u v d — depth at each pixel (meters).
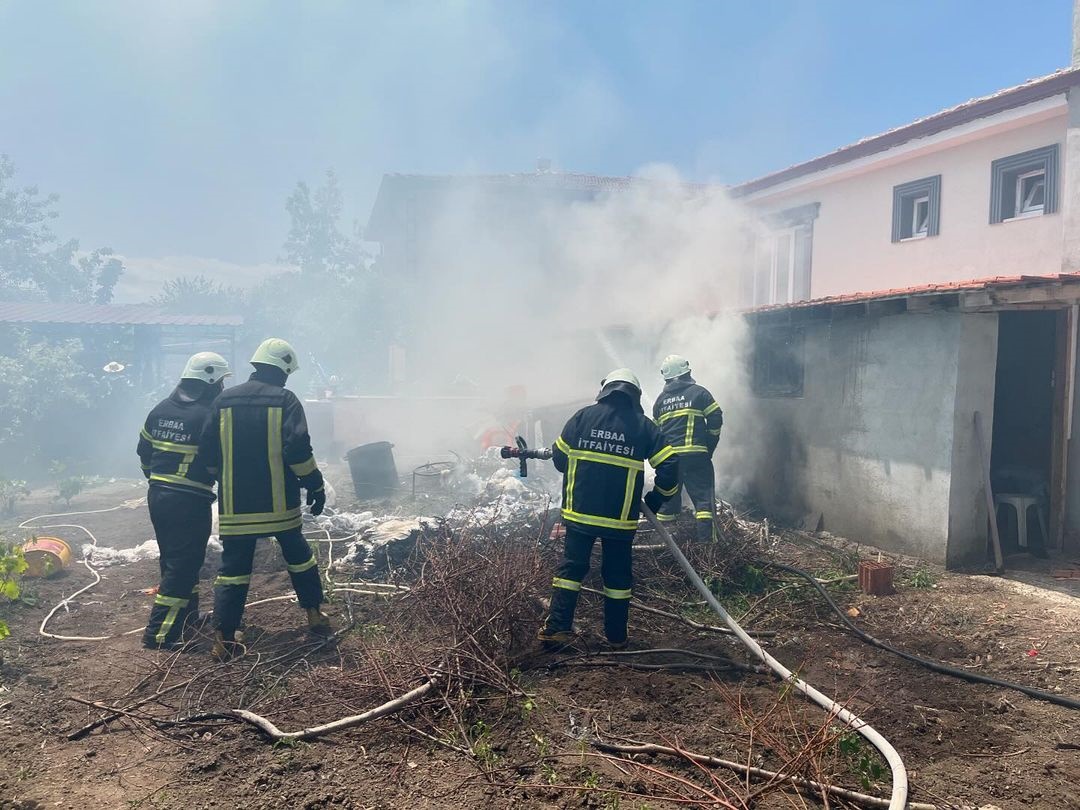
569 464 4.50
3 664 4.18
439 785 2.96
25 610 5.16
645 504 4.70
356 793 2.90
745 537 6.38
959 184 10.53
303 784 2.97
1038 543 6.91
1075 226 8.15
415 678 3.77
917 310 6.47
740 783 2.93
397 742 3.30
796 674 3.60
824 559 6.56
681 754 3.07
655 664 4.20
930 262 11.03
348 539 7.02
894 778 2.85
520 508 6.75
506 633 4.33
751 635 4.71
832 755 3.13
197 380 4.85
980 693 3.88
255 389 4.52
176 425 4.65
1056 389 6.86
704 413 6.51
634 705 3.65
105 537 7.71
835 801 2.81
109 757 3.20
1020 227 9.58
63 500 10.19
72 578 6.00
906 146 10.93
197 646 4.51
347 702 3.65
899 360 6.76
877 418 7.01
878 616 5.10
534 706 3.57
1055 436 6.88
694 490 6.36
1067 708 3.72
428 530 6.05
